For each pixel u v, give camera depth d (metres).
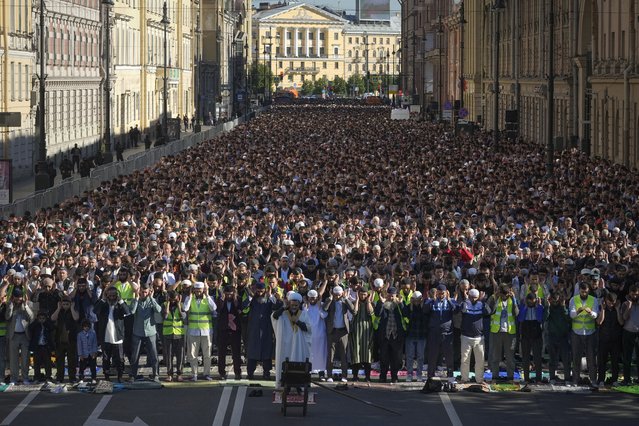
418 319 37.41
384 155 104.25
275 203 64.25
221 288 39.47
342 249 48.06
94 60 139.62
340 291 37.03
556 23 133.75
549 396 35.88
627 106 100.38
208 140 131.38
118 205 64.50
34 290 39.84
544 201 64.88
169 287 37.94
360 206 62.06
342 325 37.16
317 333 37.12
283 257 43.50
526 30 153.12
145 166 101.56
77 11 129.38
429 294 37.38
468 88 195.00
